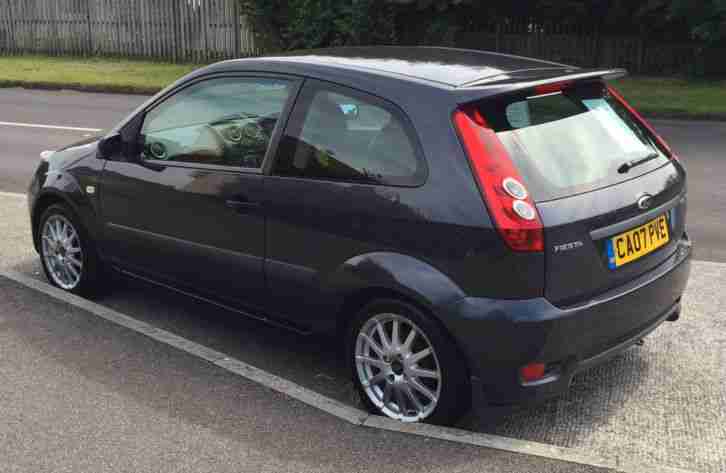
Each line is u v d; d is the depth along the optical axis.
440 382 3.95
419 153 3.93
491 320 3.69
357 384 4.29
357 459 3.75
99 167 5.50
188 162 5.00
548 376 3.77
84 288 5.80
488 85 3.96
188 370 4.66
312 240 4.31
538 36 19.64
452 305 3.77
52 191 5.76
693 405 4.30
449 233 3.78
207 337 5.29
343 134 4.26
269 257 4.55
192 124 5.01
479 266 3.72
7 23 25.11
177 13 22.72
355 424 4.05
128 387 4.45
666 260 4.35
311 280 4.36
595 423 4.14
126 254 5.44
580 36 19.23
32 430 4.01
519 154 3.83
